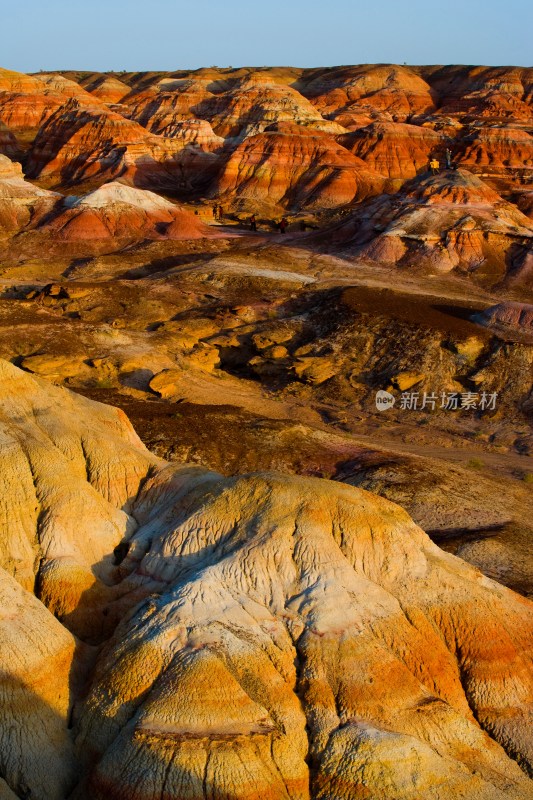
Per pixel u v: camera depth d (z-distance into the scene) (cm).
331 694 2241
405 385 6506
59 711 2227
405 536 2581
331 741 2147
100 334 6725
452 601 2519
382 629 2388
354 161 15112
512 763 2292
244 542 2500
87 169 15862
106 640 2442
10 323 6719
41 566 2559
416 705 2262
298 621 2361
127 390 5844
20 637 2266
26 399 2953
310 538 2478
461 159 15612
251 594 2416
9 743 2131
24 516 2616
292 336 7419
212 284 8894
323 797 2081
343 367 6838
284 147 15238
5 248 11019
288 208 14450
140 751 2041
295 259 10094
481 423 6166
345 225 11175
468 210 10438
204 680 2136
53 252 11000
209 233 11894
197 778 2000
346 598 2397
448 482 4344
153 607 2361
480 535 3762
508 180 14612
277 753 2083
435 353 6819
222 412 5053
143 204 11919
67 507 2645
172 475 2900
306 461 4553
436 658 2417
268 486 2608
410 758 2116
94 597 2520
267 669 2233
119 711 2170
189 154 16662
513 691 2447
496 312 7481
